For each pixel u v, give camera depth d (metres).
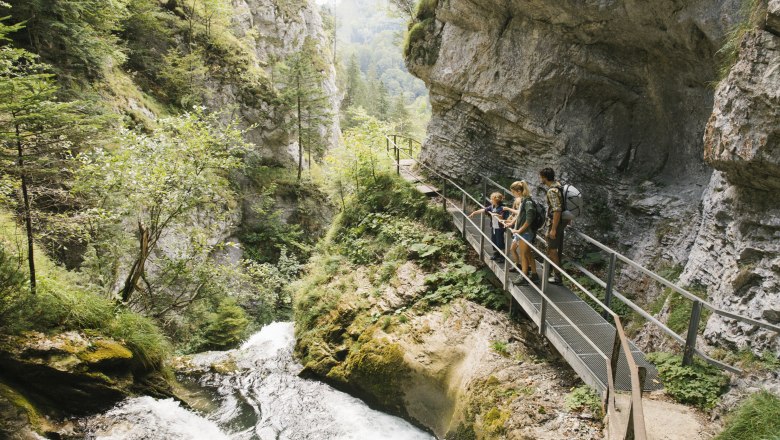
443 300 9.35
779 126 5.12
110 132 10.35
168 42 24.67
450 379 7.94
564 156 11.07
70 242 12.10
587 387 6.05
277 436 8.01
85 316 8.12
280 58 34.50
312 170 30.55
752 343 5.30
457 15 12.66
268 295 14.88
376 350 9.01
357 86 64.81
